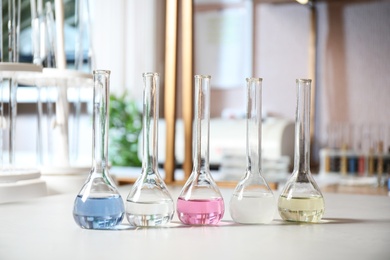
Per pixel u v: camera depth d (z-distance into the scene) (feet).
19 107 13.53
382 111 10.61
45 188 4.02
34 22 4.87
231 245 2.19
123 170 7.74
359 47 10.71
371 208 3.51
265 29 11.50
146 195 2.57
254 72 11.60
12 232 2.46
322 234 2.47
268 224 2.73
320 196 2.81
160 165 10.08
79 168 4.50
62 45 4.65
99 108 2.55
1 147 4.35
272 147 9.09
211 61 12.22
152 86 2.55
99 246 2.15
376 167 8.50
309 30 11.10
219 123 9.95
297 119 2.81
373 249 2.14
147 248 2.12
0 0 4.44
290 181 2.85
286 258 1.97
